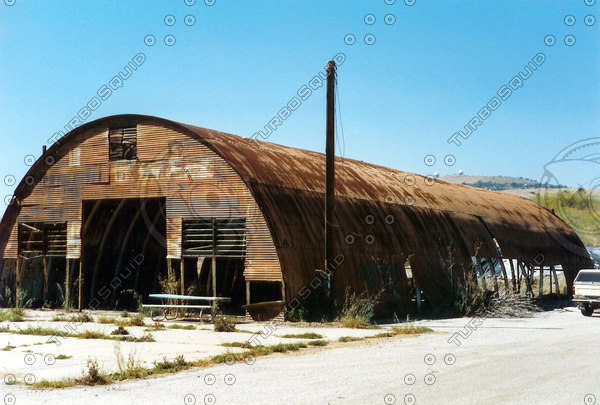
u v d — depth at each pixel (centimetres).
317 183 2961
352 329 2202
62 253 2953
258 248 2448
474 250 3622
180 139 2675
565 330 2211
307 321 2400
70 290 2998
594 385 1148
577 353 1586
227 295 3259
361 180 3384
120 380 1223
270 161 2825
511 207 4709
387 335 2006
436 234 3419
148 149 2748
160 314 2656
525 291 3953
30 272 3114
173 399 1045
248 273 2456
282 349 1631
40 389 1137
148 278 3416
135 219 3192
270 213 2478
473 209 4078
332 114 2489
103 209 3034
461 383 1173
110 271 3178
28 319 2523
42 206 3003
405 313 2912
